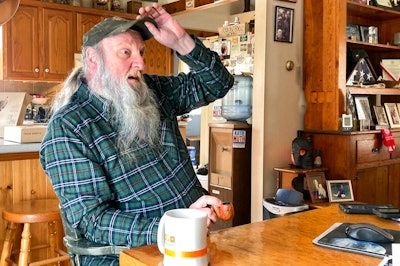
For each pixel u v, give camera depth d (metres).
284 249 1.09
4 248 2.36
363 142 3.22
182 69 5.51
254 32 3.32
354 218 1.40
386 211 1.40
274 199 2.74
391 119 3.80
